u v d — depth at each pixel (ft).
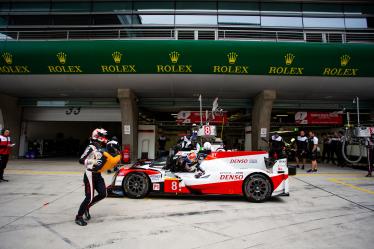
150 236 10.52
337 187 21.63
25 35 42.45
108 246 9.46
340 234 10.87
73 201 16.16
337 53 35.35
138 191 17.43
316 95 43.80
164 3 41.88
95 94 45.83
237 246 9.55
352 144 37.47
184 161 20.01
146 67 37.42
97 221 12.41
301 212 14.25
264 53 35.58
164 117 69.00
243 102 47.37
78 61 36.76
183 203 16.20
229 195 18.56
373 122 45.96
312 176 27.89
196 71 37.88
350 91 41.47
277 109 52.75
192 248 9.36
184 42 35.19
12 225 11.68
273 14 41.63
